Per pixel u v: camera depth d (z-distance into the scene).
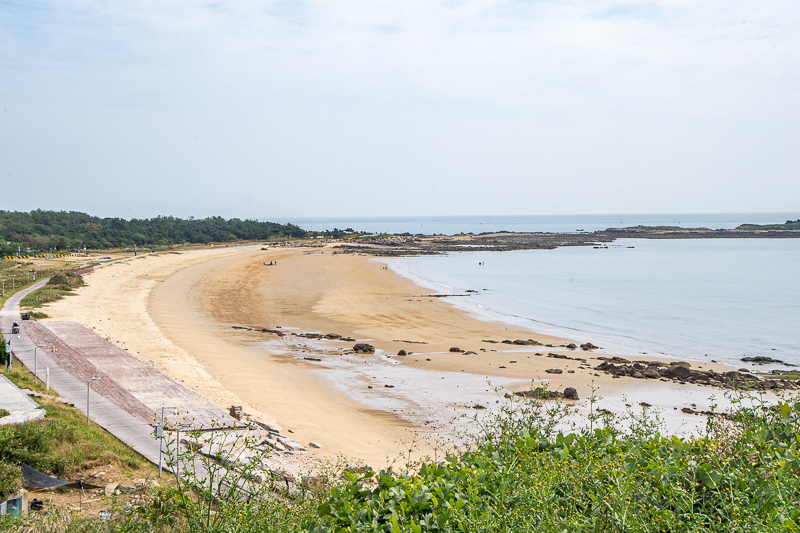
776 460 7.90
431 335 62.94
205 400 37.19
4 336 53.28
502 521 7.01
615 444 9.28
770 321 71.38
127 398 36.41
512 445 9.56
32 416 29.58
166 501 9.25
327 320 70.81
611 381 44.25
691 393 41.03
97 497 20.38
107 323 63.62
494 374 46.59
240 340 58.84
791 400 9.59
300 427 33.78
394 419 35.62
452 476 8.48
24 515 13.99
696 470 7.64
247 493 9.41
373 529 7.20
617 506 6.91
